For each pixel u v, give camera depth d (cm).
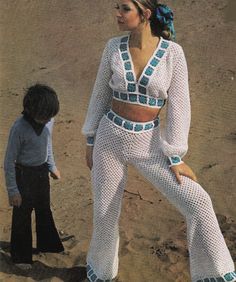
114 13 1049
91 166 410
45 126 423
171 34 374
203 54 888
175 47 367
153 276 454
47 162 438
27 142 415
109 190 395
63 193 574
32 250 470
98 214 403
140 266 464
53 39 978
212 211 376
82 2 1087
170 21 370
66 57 923
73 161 639
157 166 379
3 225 515
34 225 513
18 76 873
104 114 397
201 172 611
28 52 943
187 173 376
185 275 454
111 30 998
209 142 673
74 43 962
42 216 454
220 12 1013
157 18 364
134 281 448
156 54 365
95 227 411
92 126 399
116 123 379
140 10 357
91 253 426
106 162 388
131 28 362
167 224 520
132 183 586
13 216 440
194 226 377
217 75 832
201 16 1004
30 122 413
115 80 371
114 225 407
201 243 379
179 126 372
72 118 743
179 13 1022
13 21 1042
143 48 366
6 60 921
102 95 392
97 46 948
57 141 684
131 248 484
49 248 470
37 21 1038
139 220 525
